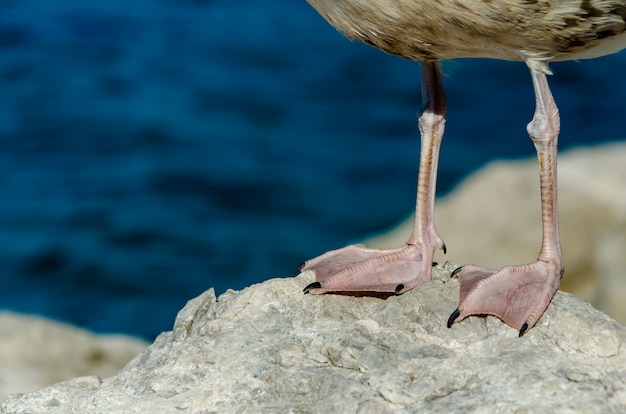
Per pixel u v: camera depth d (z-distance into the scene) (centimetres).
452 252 1490
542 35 607
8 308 1703
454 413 523
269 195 2053
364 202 2031
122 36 2975
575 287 1465
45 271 1797
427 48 633
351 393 547
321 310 621
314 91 2644
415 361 559
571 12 593
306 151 2272
